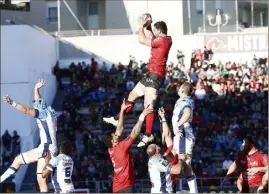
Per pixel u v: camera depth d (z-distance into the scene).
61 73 60.28
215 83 56.16
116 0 66.44
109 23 66.62
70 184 20.64
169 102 51.59
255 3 66.00
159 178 19.95
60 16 64.88
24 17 62.00
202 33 62.91
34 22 63.19
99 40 64.38
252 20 65.50
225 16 64.62
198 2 64.75
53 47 62.66
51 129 20.67
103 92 57.28
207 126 51.34
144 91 19.64
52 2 64.75
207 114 53.16
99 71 59.84
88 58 64.25
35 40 55.12
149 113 19.80
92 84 58.00
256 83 56.53
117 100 54.16
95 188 43.91
